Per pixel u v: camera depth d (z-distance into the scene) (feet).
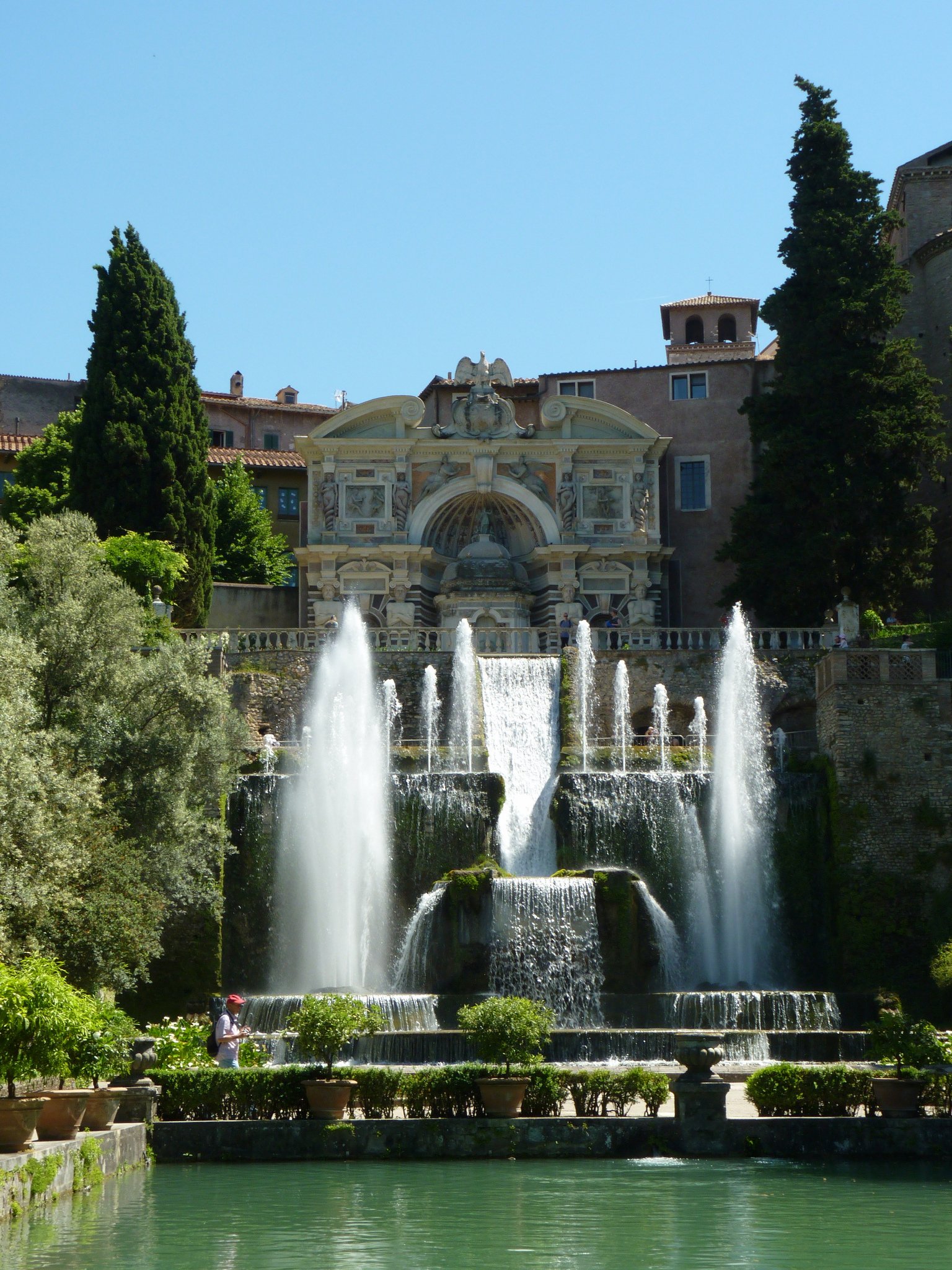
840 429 207.21
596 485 225.56
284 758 164.35
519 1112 92.22
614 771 165.68
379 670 180.55
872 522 205.77
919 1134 88.74
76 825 111.04
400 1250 64.18
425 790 155.84
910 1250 64.13
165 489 215.92
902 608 221.25
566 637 195.52
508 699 180.65
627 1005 131.85
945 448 210.18
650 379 242.99
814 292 213.25
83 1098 80.23
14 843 101.96
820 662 164.14
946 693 158.61
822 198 214.48
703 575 235.81
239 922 151.12
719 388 241.14
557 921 142.92
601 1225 69.21
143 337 221.25
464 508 228.43
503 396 243.40
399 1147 88.99
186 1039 106.93
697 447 239.71
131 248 225.35
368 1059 114.73
